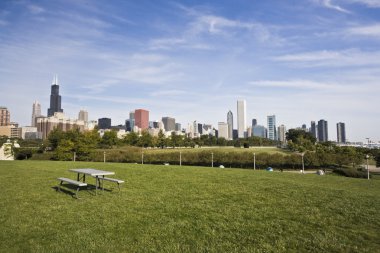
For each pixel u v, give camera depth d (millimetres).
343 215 8727
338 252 6023
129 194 11664
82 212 8867
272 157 44219
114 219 8133
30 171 19781
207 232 7117
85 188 13031
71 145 47125
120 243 6359
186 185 13750
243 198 10914
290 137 124750
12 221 7855
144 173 18219
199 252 5930
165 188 12992
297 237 6836
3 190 12406
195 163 46562
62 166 23578
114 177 16469
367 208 9547
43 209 9211
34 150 54500
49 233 6953
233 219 8211
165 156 46906
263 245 6316
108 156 47094
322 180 17672
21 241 6422
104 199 10727
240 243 6449
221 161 45469
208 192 12039
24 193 11789
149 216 8445
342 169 33781
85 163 27203
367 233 7160
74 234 6883
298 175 19891
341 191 12625
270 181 15062
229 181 14930
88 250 5969
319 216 8562
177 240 6578
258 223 7863
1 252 5770
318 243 6445
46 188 13008
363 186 15984
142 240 6539
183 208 9391
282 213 8875
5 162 28656
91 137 57281
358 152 52594
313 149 74938
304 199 10797
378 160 46750
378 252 6023
